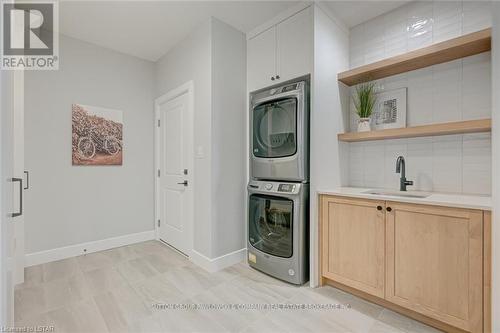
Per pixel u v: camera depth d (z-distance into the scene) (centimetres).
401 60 193
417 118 209
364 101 226
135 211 333
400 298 167
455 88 191
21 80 211
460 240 144
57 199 273
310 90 212
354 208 191
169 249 306
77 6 224
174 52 303
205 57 249
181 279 226
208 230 246
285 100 224
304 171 215
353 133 224
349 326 161
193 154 267
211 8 228
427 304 155
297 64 223
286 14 232
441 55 183
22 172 214
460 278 144
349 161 254
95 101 298
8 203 68
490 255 135
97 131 300
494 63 133
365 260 185
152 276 231
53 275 232
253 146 257
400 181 209
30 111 256
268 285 215
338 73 235
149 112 346
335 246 202
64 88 277
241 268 251
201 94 255
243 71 273
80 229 288
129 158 327
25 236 253
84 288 208
